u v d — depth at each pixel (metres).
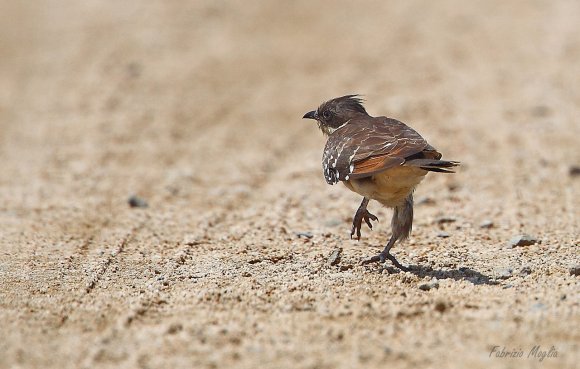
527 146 20.05
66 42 31.41
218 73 28.03
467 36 31.38
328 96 25.56
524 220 14.06
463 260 11.62
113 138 21.94
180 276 11.02
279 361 7.81
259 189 17.69
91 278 10.95
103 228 14.11
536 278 10.53
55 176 18.59
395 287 10.21
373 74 27.55
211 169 19.52
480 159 19.14
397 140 10.49
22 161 20.00
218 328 8.64
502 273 10.77
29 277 10.96
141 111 24.39
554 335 8.32
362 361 7.79
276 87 26.69
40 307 9.59
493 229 13.52
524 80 25.92
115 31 32.53
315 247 12.50
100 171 19.05
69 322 9.03
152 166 19.67
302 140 22.11
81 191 17.27
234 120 23.80
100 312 9.36
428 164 9.94
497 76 26.55
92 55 29.80
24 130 22.84
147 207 15.92
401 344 8.18
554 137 20.69
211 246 12.69
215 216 15.05
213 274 11.05
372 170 10.23
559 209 14.89
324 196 16.56
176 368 7.69
